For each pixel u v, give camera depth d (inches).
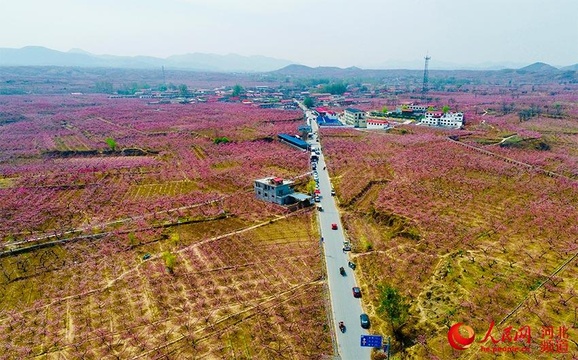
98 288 2268.7
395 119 7628.0
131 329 1908.2
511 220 2775.6
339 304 2023.9
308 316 1937.7
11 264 2541.8
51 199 3683.6
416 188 3481.8
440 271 2192.4
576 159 4315.9
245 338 1812.3
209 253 2625.5
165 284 2278.5
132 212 3319.4
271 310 1996.8
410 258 2386.8
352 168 4320.9
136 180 4207.7
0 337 1892.2
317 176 4138.8
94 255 2632.9
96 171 4530.0
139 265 2503.7
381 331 1803.6
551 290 1921.8
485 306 1854.1
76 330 1925.4
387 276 2231.8
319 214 3206.2
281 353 1706.4
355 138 5900.6
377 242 2689.5
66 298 2185.0
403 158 4507.9
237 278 2314.2
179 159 5049.2
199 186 3976.4
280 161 4712.1
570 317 1717.5
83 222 3149.6
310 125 7263.8
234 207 3390.7
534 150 4847.4
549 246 2380.7
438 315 1846.7
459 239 2549.2
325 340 1774.1
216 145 5689.0
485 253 2348.7
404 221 2869.1
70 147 5782.5
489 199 3191.4
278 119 7805.1
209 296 2150.6
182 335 1850.4
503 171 3828.7
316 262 2447.1
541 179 3663.9
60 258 2613.2
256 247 2684.5
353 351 1701.5
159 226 3061.0
